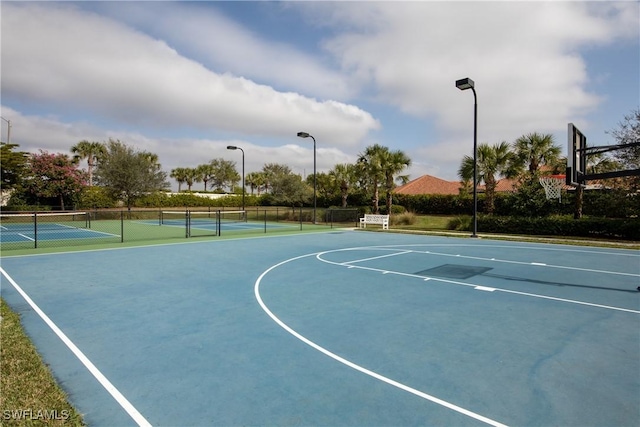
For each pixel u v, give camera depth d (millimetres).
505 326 5957
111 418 3373
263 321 6160
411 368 4402
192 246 16656
